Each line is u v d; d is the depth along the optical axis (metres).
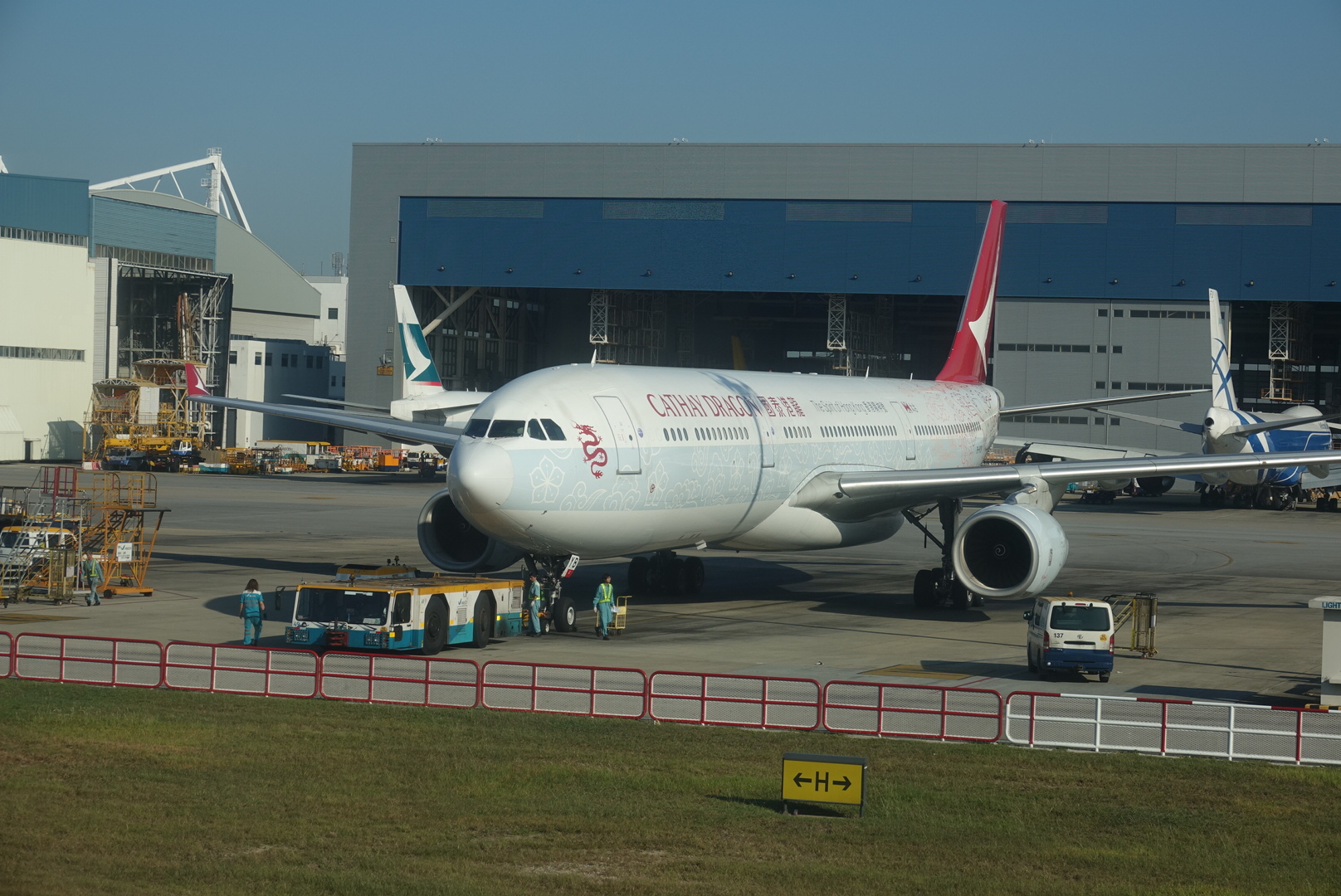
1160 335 186.12
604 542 62.88
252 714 46.22
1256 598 85.56
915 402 96.19
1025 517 66.50
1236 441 150.50
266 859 31.31
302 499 158.12
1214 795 38.12
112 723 44.56
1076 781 39.41
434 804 35.94
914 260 190.00
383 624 57.31
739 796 37.22
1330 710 49.09
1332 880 30.95
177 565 92.62
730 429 70.44
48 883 29.56
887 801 36.88
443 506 70.88
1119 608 76.25
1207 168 183.12
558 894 29.36
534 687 47.25
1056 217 187.75
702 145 194.25
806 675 55.38
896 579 93.50
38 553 77.44
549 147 198.25
